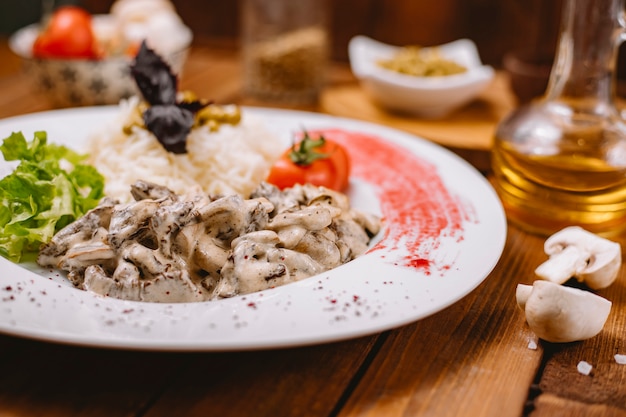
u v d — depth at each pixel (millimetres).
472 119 778
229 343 385
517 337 447
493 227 512
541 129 558
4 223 479
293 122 676
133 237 452
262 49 801
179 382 406
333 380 411
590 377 420
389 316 415
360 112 793
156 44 792
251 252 445
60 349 423
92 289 436
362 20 1028
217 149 582
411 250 484
